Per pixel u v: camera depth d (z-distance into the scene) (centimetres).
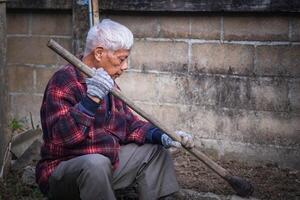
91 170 294
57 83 304
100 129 316
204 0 443
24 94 521
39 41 512
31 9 507
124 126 335
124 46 305
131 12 474
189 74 466
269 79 442
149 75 478
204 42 457
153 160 333
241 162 459
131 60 482
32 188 408
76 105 293
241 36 445
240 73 450
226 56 452
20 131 506
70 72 308
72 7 486
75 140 293
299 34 429
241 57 448
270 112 445
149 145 336
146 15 470
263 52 441
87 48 310
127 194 353
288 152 444
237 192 354
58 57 508
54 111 297
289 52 433
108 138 316
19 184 407
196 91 466
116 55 306
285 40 433
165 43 469
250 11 433
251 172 439
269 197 392
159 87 477
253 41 442
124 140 337
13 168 434
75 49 488
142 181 329
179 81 470
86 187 297
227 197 388
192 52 462
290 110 439
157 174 332
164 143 332
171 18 464
